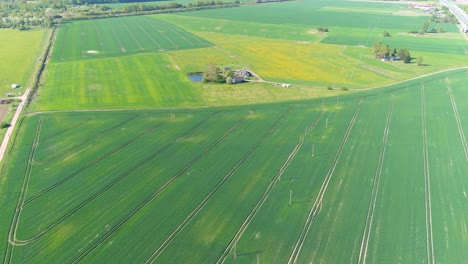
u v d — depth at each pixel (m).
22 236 57.44
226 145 85.38
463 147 87.06
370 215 63.44
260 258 53.94
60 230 58.75
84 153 80.94
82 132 90.19
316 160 79.88
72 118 97.56
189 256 54.19
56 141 85.88
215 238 57.69
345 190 70.06
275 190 69.44
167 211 63.41
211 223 60.81
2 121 95.50
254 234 58.59
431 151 85.00
